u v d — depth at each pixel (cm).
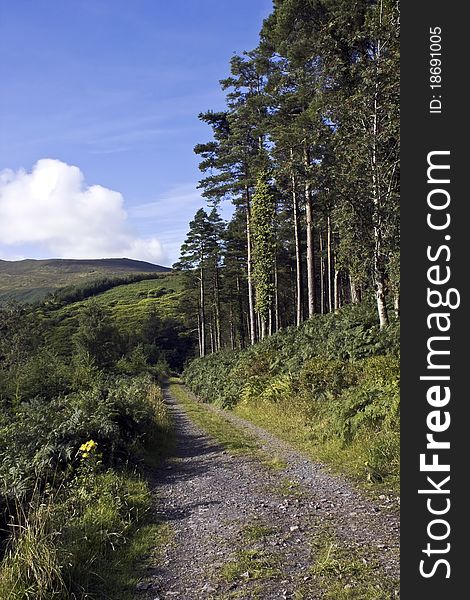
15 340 4269
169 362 8050
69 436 891
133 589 483
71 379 1898
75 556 508
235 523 638
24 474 727
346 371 1267
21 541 488
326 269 4794
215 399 2480
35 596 434
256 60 2898
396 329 1350
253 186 3488
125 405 1184
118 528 625
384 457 771
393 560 482
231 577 483
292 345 2077
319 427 1091
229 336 6950
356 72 1532
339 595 427
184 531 634
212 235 5881
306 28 2216
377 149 1410
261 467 940
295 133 2178
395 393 888
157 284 13875
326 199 1627
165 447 1215
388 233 1392
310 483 788
